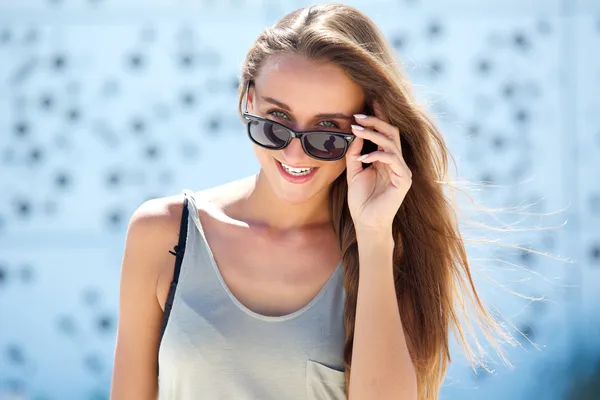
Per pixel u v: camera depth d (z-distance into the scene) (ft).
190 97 40.98
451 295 16.31
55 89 41.06
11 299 41.09
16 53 40.98
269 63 14.34
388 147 14.85
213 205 15.40
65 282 41.14
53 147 41.14
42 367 41.01
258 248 15.10
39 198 41.14
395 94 14.84
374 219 14.88
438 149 15.98
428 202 15.84
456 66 41.01
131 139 41.06
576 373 39.75
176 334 14.52
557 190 41.04
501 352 16.87
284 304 14.96
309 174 14.55
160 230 14.98
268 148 14.20
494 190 40.98
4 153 41.14
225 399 14.51
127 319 15.10
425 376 15.97
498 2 41.06
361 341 14.62
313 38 14.17
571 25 41.09
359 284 14.93
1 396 40.63
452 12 41.01
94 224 41.19
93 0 40.98
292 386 14.67
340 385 14.98
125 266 15.03
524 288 40.45
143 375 15.19
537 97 41.16
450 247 16.16
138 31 40.96
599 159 40.98
